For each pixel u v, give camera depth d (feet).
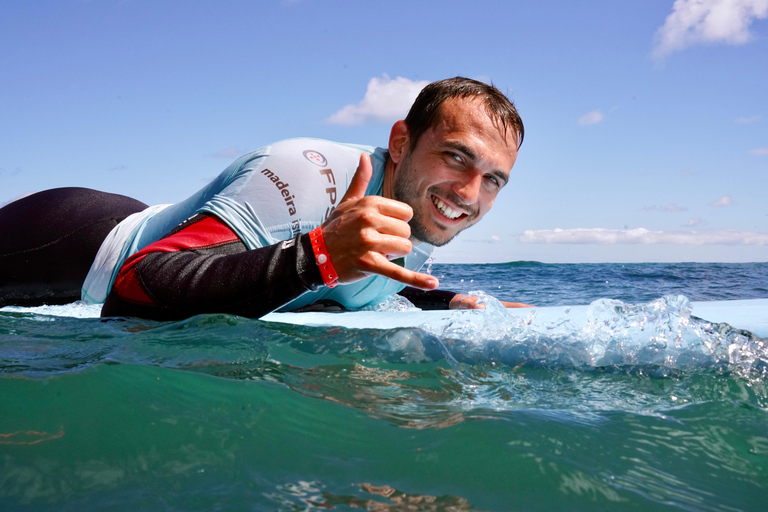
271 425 2.31
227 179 5.29
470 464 2.01
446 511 1.69
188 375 2.85
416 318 4.49
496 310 4.33
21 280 6.37
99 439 2.14
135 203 7.04
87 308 5.85
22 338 3.80
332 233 4.00
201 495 1.77
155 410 2.41
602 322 3.90
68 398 2.48
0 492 1.76
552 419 2.46
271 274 4.05
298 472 1.94
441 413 2.52
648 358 3.38
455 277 26.58
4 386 2.58
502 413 2.53
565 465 2.01
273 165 5.07
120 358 3.22
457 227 5.84
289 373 3.02
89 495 1.76
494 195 5.77
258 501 1.74
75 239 6.30
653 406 2.68
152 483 1.84
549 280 22.22
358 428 2.32
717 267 40.70
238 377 2.89
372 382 2.95
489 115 5.37
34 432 2.17
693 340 3.55
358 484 1.86
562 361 3.38
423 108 5.57
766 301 5.85
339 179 5.38
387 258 4.03
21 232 6.37
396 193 5.82
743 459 2.13
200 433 2.22
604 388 2.94
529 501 1.77
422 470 1.97
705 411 2.60
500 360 3.41
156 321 4.37
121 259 5.90
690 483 1.94
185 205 5.78
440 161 5.40
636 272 28.43
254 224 4.80
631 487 1.89
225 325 4.05
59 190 6.79
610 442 2.23
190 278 4.21
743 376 3.08
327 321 4.64
